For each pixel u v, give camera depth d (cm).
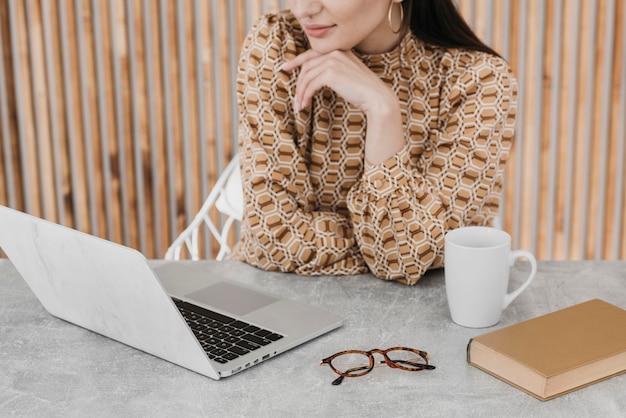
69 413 86
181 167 260
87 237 90
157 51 251
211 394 90
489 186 134
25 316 111
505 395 88
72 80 254
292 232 130
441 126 140
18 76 254
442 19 138
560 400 87
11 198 264
